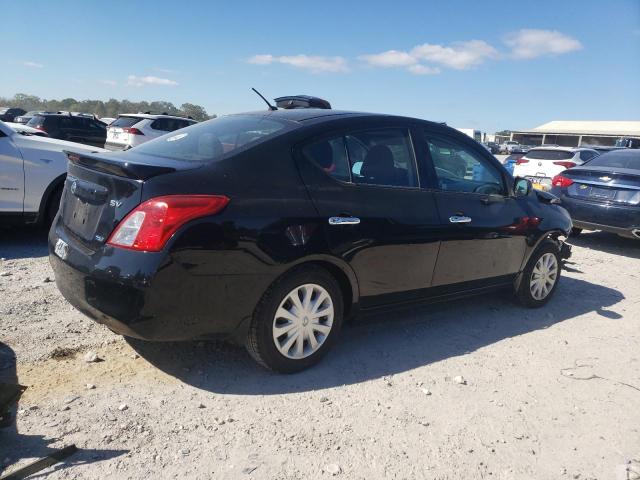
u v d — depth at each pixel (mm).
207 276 3031
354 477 2660
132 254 2906
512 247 4918
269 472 2633
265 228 3186
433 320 4887
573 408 3508
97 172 3244
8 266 5426
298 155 3490
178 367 3557
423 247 4070
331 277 3602
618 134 67625
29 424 2807
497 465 2859
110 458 2609
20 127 9250
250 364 3678
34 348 3623
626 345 4652
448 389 3607
